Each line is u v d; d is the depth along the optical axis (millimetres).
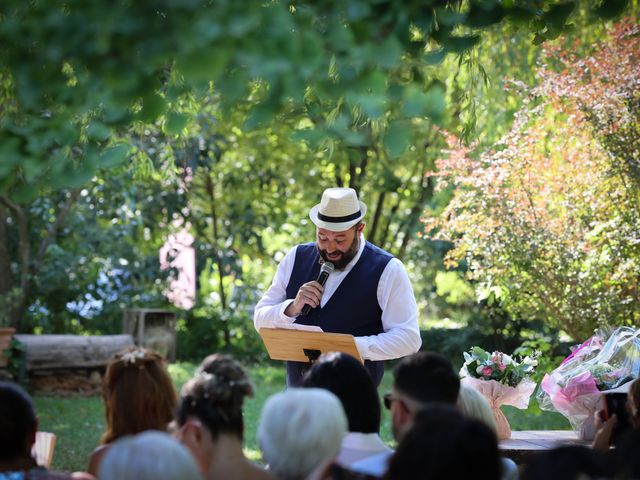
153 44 3205
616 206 7816
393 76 4688
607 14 4578
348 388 3771
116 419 3869
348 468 3174
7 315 12516
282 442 3043
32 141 3576
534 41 4914
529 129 8203
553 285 8023
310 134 4055
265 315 5824
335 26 3512
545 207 8164
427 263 16484
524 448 5168
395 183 14805
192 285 18453
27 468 3348
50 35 3299
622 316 7785
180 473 2676
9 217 14086
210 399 3406
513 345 14984
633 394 4176
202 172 15570
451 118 9547
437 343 15461
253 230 16719
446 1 4160
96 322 15328
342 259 5781
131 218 14344
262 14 3227
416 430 2654
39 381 12164
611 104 7645
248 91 4355
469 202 8180
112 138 5020
